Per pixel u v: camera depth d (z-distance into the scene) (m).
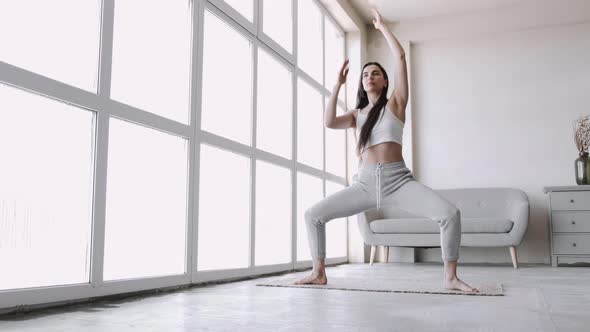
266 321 1.57
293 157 4.22
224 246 3.17
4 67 1.74
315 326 1.48
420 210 2.52
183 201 2.77
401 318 1.62
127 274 2.36
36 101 1.90
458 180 5.91
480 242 4.72
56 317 1.67
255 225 3.56
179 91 2.80
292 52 4.35
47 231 1.92
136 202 2.44
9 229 1.77
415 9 5.81
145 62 2.56
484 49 5.96
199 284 2.80
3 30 1.79
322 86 5.09
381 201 2.59
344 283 2.84
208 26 3.15
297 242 4.34
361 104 2.88
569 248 4.84
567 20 5.58
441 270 4.23
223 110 3.27
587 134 5.26
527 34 5.83
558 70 5.70
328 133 5.31
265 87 3.87
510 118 5.80
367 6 5.70
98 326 1.49
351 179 5.67
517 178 5.71
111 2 2.27
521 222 4.64
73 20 2.09
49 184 1.93
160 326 1.49
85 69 2.14
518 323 1.52
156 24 2.66
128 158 2.41
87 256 2.08
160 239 2.58
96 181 2.12
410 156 5.98
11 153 1.79
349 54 5.91
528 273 3.85
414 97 6.13
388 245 5.01
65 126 2.02
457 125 5.98
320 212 2.73
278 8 4.19
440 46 6.11
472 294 2.30
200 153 2.99
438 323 1.52
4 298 1.69
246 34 3.55
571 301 2.06
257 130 3.71
